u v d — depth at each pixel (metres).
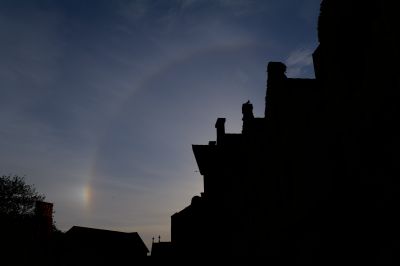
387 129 8.13
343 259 9.98
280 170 15.11
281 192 14.96
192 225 29.44
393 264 7.88
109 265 49.69
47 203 35.69
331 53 10.34
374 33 8.42
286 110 14.64
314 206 11.84
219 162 26.02
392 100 7.88
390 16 7.79
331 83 10.48
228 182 23.92
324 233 11.13
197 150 28.67
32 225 33.31
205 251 26.55
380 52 8.23
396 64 7.67
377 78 8.39
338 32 9.90
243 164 20.61
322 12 10.60
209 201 26.73
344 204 9.98
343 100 9.88
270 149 16.31
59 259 37.44
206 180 27.91
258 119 18.95
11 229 31.69
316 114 11.74
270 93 16.30
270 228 16.06
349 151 9.65
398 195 7.77
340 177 10.22
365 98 8.88
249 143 19.50
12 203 32.59
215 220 25.53
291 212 13.87
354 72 9.37
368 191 8.87
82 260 45.78
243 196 20.38
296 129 13.58
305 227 12.58
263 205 17.05
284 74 15.96
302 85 14.31
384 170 8.27
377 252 8.46
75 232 48.72
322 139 11.23
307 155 12.49
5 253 30.56
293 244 13.62
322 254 11.24
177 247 31.86
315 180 11.80
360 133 9.16
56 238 37.25
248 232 19.19
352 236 9.55
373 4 8.43
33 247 32.81
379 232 8.41
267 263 16.20
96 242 50.00
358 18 9.03
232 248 22.22
